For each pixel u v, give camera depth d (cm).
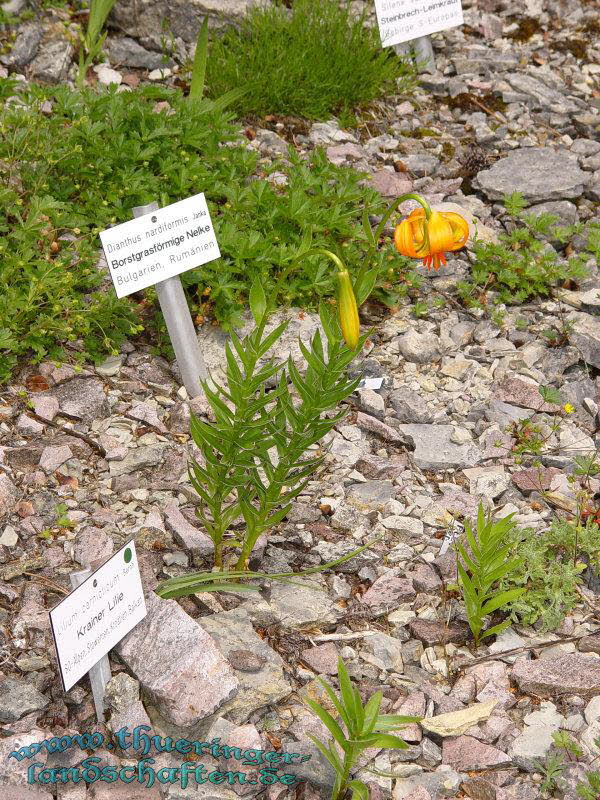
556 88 157
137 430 98
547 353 112
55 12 149
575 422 104
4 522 87
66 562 83
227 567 85
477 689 77
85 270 103
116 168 118
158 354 108
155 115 122
